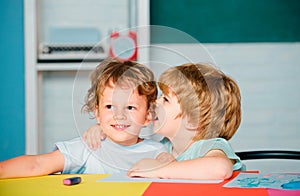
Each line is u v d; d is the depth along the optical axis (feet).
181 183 3.51
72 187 3.45
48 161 4.17
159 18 9.88
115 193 3.22
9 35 8.84
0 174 3.91
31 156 4.17
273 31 9.91
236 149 9.95
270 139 9.98
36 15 9.27
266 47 9.92
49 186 3.51
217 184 3.46
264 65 9.93
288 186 3.31
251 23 9.89
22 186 3.55
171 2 9.85
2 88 8.85
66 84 9.91
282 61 9.95
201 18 9.87
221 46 9.89
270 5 9.88
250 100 9.96
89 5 9.89
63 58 9.05
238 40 9.89
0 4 8.79
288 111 9.98
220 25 9.89
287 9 9.90
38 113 9.25
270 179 3.63
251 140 9.97
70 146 4.38
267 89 9.95
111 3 9.92
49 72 9.86
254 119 9.96
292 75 9.95
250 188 3.30
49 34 9.66
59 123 9.93
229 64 9.91
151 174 3.77
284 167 9.66
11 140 8.89
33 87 8.87
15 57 8.86
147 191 3.26
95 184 3.52
